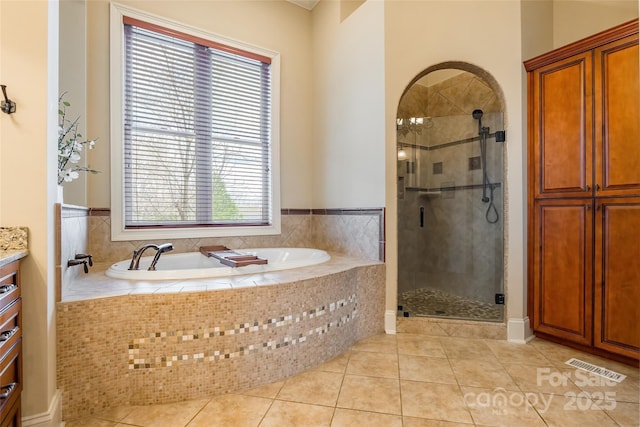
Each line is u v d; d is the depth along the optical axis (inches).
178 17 101.3
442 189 116.2
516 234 86.4
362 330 88.0
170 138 101.6
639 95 66.8
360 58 104.6
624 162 69.8
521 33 85.7
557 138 80.9
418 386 63.4
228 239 110.6
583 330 76.4
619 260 70.7
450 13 91.0
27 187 45.4
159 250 79.4
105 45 90.4
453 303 107.1
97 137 89.1
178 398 58.2
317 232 125.6
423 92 126.7
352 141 108.0
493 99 106.0
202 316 59.4
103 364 54.8
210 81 108.6
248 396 60.0
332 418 53.4
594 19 91.0
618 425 51.6
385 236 94.6
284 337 66.9
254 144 118.0
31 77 45.6
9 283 40.6
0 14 44.4
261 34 117.3
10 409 40.0
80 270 74.0
